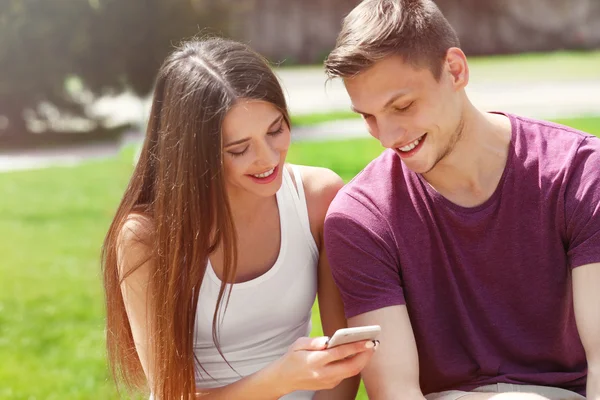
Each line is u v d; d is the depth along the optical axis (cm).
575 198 249
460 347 261
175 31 1681
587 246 246
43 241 791
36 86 1712
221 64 254
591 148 253
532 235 253
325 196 286
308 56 2942
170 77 263
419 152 247
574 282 249
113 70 1697
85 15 1667
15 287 640
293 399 273
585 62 2352
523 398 230
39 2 1666
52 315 570
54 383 450
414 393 248
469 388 260
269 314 275
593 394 239
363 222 260
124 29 1675
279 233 276
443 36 245
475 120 253
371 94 243
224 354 275
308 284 280
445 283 259
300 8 2930
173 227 257
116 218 276
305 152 1052
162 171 261
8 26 1673
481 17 2925
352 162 967
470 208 253
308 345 237
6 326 552
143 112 1709
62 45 1683
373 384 253
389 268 259
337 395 279
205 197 254
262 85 252
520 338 258
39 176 1173
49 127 1767
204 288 266
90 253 739
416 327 261
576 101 1430
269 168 255
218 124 250
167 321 259
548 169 252
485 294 257
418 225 258
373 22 241
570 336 259
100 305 587
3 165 1360
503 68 2267
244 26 1912
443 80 244
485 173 254
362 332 221
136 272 272
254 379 248
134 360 286
